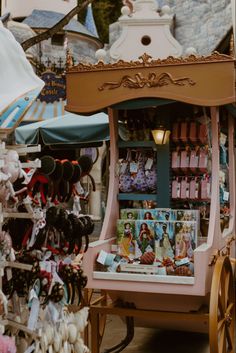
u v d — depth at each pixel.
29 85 2.81
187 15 19.48
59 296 2.92
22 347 2.95
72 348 3.20
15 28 18.28
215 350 3.67
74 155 12.98
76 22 20.67
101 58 4.69
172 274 3.95
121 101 4.16
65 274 3.16
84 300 4.18
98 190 16.83
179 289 3.80
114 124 4.67
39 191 2.91
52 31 7.19
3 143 2.71
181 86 4.01
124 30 8.04
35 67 16.22
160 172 4.64
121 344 4.72
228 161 5.45
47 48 17.64
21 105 2.77
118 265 4.10
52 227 2.96
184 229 4.18
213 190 4.37
